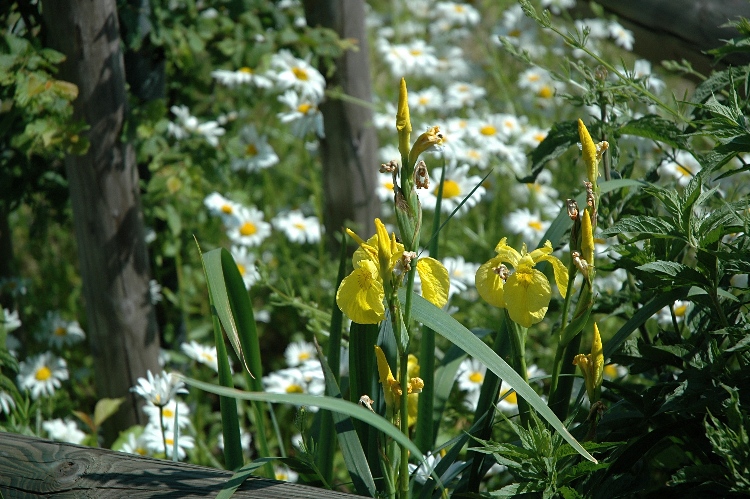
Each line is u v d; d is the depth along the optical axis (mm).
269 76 3529
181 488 1359
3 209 3398
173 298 3504
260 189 4145
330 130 3674
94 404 3545
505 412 2637
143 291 2996
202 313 3836
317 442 1920
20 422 2674
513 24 4727
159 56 3152
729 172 1489
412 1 5469
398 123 1294
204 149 3332
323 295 3494
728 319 1645
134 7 2936
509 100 4406
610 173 2023
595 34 3988
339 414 1650
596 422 1432
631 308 1906
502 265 1426
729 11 2777
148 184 3223
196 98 3594
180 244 3656
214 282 1533
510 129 3928
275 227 4137
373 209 3834
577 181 3814
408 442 1151
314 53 3490
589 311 1397
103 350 3023
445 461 1647
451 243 3703
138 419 3094
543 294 1403
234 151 3453
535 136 3904
